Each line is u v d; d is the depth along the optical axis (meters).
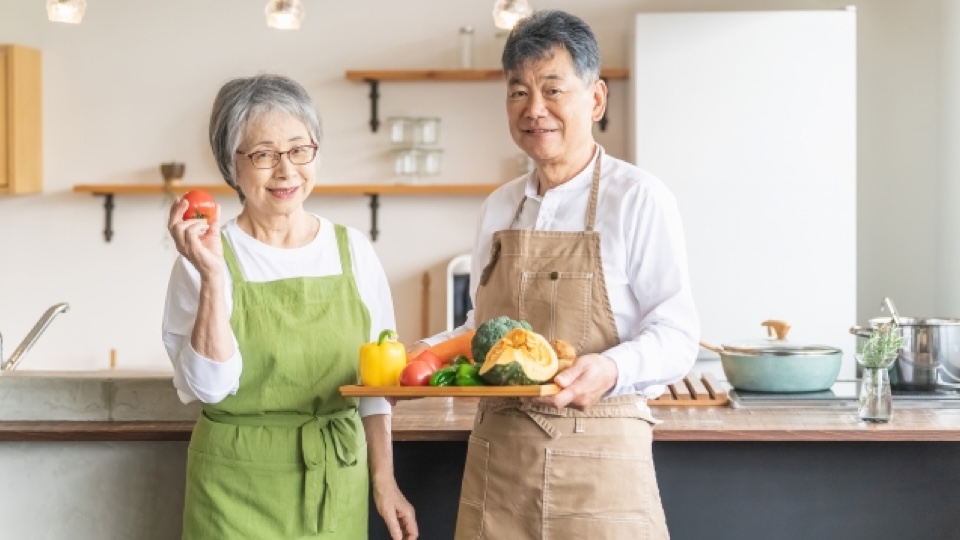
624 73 5.04
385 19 5.25
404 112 5.25
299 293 2.26
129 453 2.75
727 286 4.61
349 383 2.28
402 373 2.13
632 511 2.20
